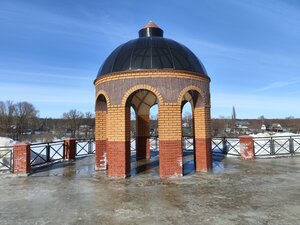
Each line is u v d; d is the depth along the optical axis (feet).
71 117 165.07
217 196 22.30
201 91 33.60
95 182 28.55
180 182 27.73
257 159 43.29
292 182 27.04
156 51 32.24
